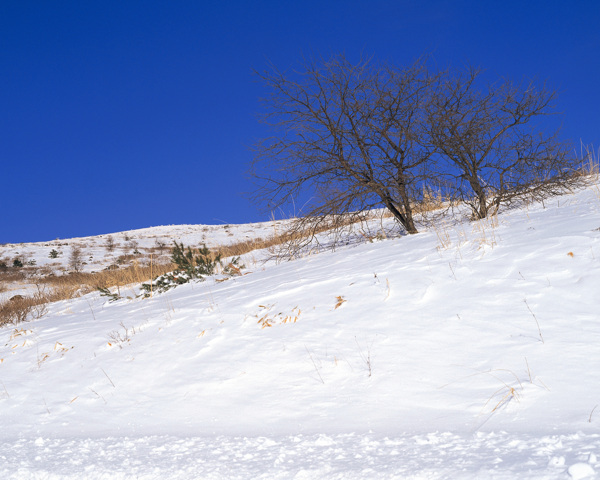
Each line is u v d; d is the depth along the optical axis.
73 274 24.05
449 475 2.42
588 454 2.42
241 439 3.72
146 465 3.19
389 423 3.82
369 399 4.35
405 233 12.05
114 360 6.67
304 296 7.05
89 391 5.98
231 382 5.33
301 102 11.65
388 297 6.21
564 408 3.46
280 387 4.99
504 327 4.90
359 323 5.81
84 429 4.98
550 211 8.83
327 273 8.06
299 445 3.36
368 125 11.41
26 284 24.02
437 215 12.52
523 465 2.40
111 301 11.88
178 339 6.78
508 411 3.60
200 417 4.77
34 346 8.05
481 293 5.63
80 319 10.01
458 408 3.86
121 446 3.84
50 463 3.46
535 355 4.32
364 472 2.63
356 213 12.06
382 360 4.93
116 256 38.47
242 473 2.87
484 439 2.98
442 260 6.87
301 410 4.45
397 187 11.44
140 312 8.98
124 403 5.50
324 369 5.09
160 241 46.25
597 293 4.97
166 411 5.07
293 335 5.98
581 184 10.91
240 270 11.98
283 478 2.72
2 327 11.23
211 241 42.88
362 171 11.89
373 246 10.10
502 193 10.73
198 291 10.07
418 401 4.13
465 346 4.80
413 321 5.50
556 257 5.85
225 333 6.57
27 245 48.72
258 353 5.78
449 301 5.69
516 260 6.11
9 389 6.47
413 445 3.05
